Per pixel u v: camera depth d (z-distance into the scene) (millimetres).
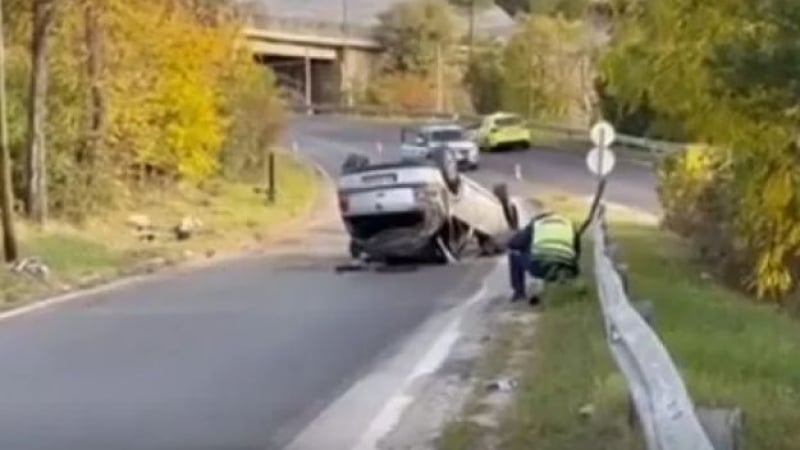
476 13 118250
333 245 38406
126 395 14086
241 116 52875
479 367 15547
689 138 24688
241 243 38656
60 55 38156
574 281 22359
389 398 13797
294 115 97000
